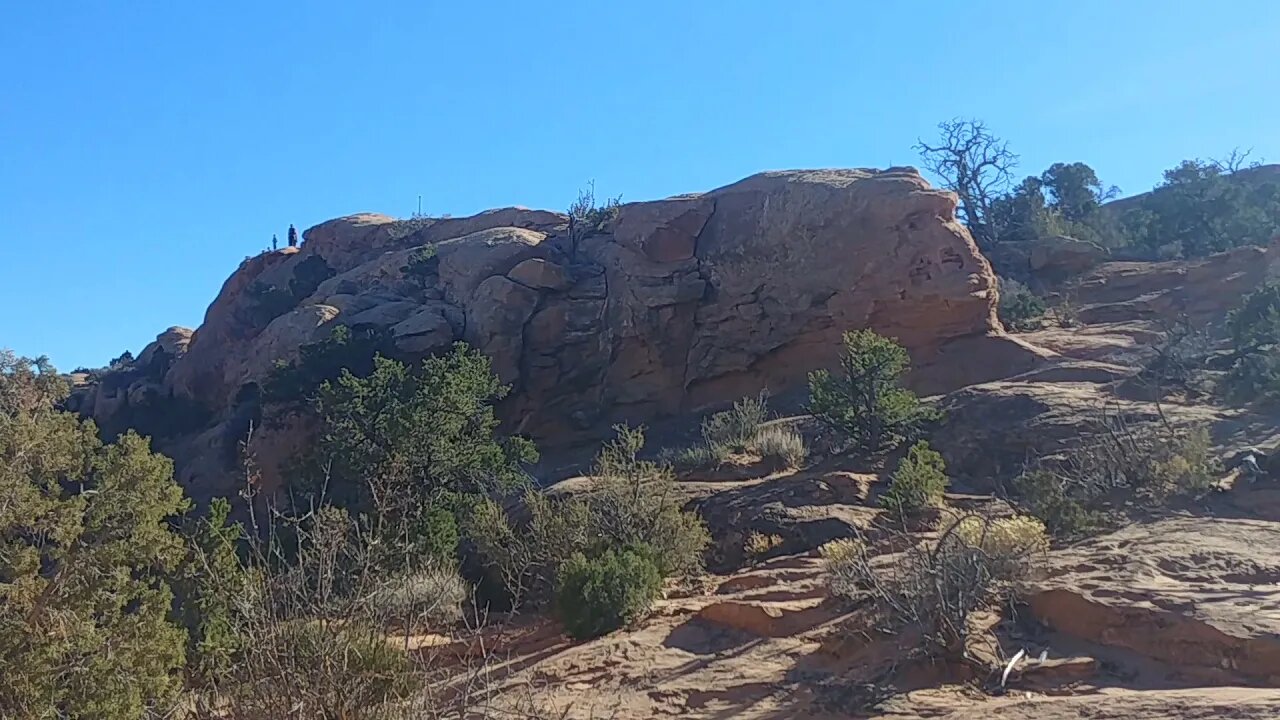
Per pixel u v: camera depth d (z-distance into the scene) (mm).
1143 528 13469
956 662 9062
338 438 25453
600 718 9164
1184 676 8273
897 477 17703
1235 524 13062
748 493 19922
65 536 10875
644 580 13297
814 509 18344
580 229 41750
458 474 25062
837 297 32750
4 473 10703
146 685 10406
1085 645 9258
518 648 13203
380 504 9383
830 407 23250
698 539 16984
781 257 34188
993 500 17562
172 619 12422
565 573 13703
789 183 35281
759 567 16219
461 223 50969
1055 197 56562
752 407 27625
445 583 9453
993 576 9969
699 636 11758
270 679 6012
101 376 54719
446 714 6449
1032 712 7609
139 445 11953
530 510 19297
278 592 6508
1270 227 45750
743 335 34406
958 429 22641
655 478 18078
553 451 34938
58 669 10094
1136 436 17688
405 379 26516
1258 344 23594
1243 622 8562
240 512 31656
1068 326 33781
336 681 5957
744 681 9805
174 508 12195
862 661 9719
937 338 30953
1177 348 26344
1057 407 22344
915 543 12023
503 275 38625
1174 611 9047
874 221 32656
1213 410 21000
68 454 11570
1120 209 61688
